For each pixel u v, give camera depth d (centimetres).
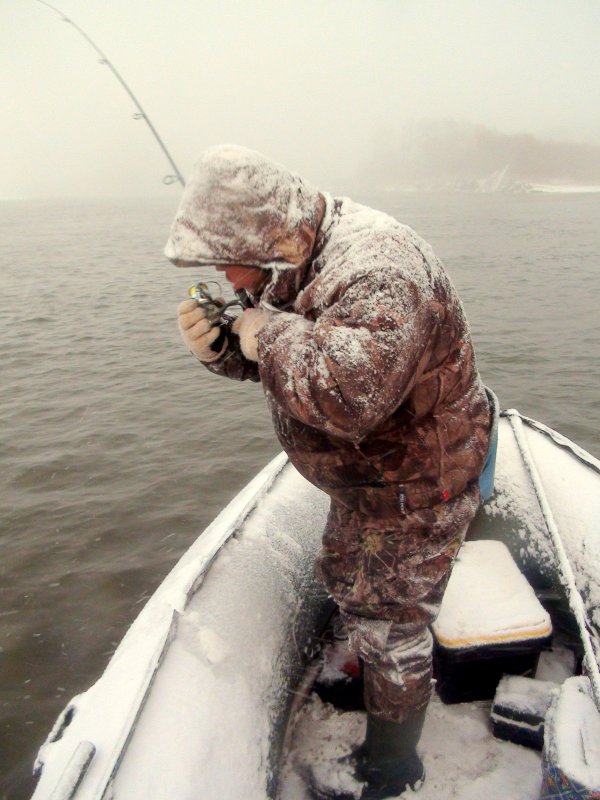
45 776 132
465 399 137
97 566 438
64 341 1041
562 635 214
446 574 147
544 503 219
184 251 124
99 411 714
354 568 150
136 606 400
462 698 192
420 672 152
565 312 1158
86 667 354
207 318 153
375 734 159
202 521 489
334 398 109
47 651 366
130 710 141
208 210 122
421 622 149
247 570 197
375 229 124
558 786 130
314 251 127
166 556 448
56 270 2011
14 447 624
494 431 144
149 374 841
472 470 140
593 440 629
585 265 1803
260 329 123
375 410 111
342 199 135
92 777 126
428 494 138
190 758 138
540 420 675
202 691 154
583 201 8469
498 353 903
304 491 248
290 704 183
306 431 137
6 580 426
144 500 520
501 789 167
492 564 206
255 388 766
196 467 574
